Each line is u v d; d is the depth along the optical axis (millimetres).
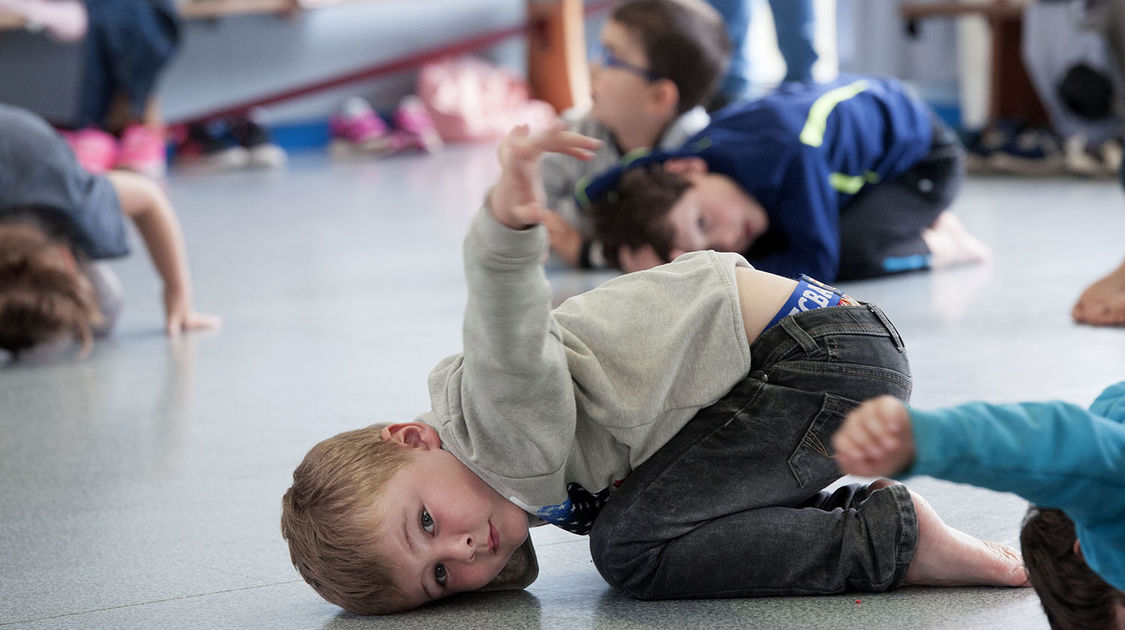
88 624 1688
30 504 2225
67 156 3414
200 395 2955
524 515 1666
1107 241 4383
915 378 2688
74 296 3350
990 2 7527
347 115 10062
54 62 9047
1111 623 1313
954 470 1131
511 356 1511
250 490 2225
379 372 3061
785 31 6316
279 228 5883
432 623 1625
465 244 1498
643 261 3457
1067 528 1308
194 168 9023
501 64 10922
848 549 1606
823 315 1702
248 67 10023
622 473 1693
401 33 10523
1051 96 6699
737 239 3484
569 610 1649
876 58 8688
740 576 1628
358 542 1573
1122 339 2930
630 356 1661
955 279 3859
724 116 3697
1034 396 2484
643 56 4168
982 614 1538
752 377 1679
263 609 1710
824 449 1661
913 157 3959
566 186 4359
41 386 3141
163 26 8664
